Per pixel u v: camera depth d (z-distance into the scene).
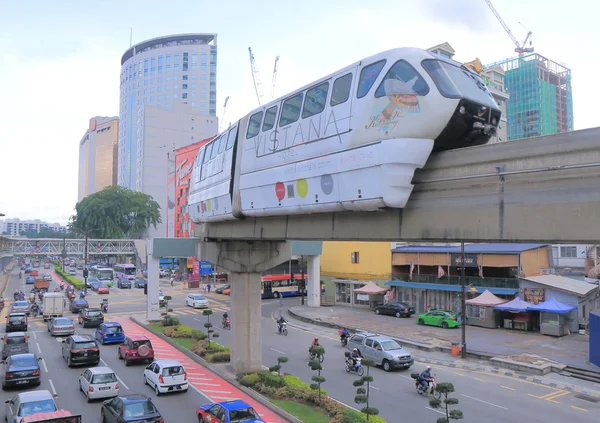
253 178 18.69
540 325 36.03
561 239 9.30
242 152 20.16
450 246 47.09
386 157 11.28
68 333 36.56
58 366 26.88
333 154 13.38
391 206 11.68
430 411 19.78
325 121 13.91
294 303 57.94
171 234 107.62
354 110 12.59
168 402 20.61
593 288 39.25
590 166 8.85
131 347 27.56
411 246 50.09
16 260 163.25
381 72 11.92
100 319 41.25
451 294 44.16
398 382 24.34
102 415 17.75
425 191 12.06
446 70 11.45
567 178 9.26
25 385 22.41
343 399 21.36
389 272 50.94
